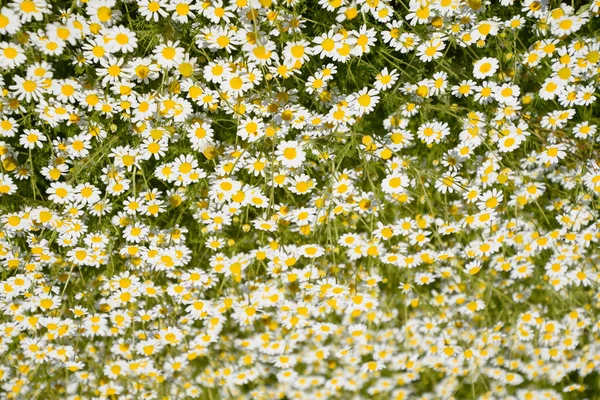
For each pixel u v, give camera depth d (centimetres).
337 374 120
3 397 114
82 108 102
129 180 104
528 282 115
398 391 120
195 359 118
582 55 101
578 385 119
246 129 102
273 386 120
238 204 106
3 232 104
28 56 99
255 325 117
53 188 102
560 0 100
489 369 118
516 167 107
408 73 104
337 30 100
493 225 110
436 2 99
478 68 101
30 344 111
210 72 99
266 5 98
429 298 116
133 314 111
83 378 115
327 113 104
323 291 109
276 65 101
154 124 102
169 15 99
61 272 109
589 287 117
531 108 106
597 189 106
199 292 111
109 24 97
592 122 107
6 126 100
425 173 104
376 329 117
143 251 107
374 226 111
